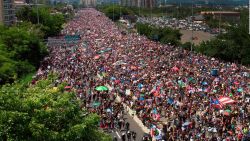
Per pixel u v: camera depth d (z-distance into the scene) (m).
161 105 81.88
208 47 170.38
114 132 71.12
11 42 136.50
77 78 108.50
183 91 92.12
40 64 139.88
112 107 80.38
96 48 172.38
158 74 111.81
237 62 164.50
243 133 66.62
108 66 126.62
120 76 111.00
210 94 89.44
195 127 69.94
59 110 32.56
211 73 114.69
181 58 149.00
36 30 192.50
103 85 97.94
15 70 114.31
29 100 31.11
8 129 28.91
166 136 65.06
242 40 167.88
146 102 83.44
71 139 31.55
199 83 101.50
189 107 79.50
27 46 136.75
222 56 165.12
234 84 100.62
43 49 146.75
